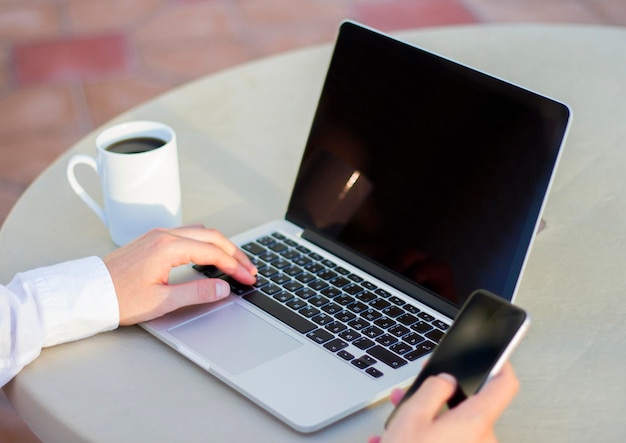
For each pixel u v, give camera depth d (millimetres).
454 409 646
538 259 1006
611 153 1207
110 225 1042
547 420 773
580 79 1375
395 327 899
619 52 1459
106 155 996
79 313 875
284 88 1403
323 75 1439
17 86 3014
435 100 1000
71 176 1044
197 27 3379
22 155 2660
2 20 3441
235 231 1073
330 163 1075
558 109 884
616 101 1319
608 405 791
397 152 1023
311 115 1326
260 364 833
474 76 967
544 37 1514
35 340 851
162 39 3293
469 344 704
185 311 921
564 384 817
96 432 764
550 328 894
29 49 3230
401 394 734
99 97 2938
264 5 3539
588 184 1145
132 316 893
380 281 985
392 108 1036
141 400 802
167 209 1044
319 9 3484
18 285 893
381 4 3510
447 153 980
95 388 819
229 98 1378
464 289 927
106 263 923
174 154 1040
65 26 3389
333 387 802
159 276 915
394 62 1042
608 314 914
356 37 1077
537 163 898
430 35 1524
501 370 695
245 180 1174
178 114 1334
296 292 956
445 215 967
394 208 1010
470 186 953
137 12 3494
